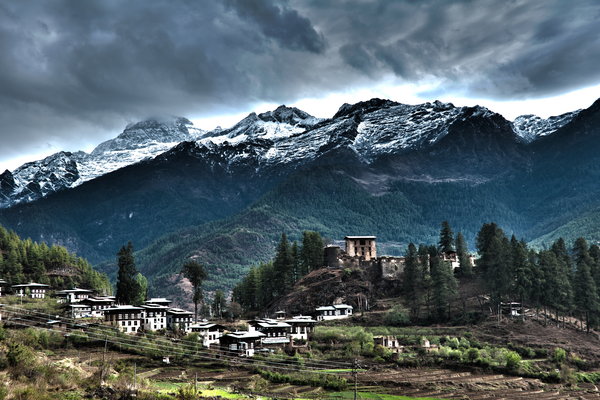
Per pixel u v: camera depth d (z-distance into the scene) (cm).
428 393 15612
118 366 15425
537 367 17525
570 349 18538
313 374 16450
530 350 18375
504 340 19212
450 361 17825
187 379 15250
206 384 14825
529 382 16588
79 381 11988
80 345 17400
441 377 16788
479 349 18675
